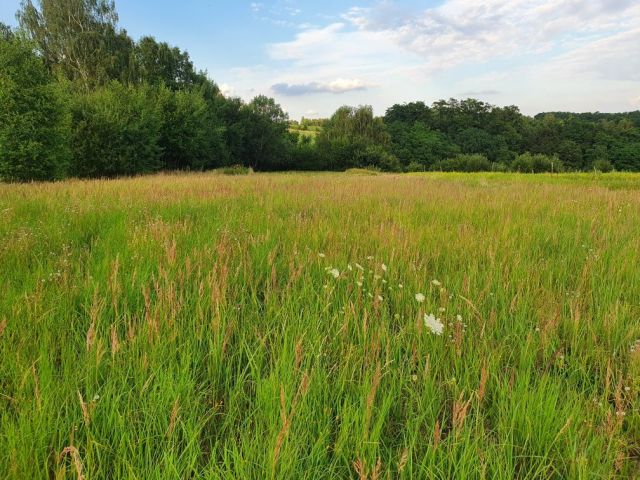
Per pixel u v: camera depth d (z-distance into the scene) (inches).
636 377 87.0
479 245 183.6
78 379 79.7
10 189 405.1
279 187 489.4
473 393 78.3
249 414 76.0
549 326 105.1
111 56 1689.2
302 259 152.9
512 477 61.9
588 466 65.1
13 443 60.3
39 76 824.3
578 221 241.3
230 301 117.6
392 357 96.5
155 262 145.9
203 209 284.0
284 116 2669.8
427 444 70.5
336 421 76.4
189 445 63.7
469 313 113.6
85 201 305.1
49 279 126.4
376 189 486.9
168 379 78.6
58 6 1622.8
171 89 1952.5
